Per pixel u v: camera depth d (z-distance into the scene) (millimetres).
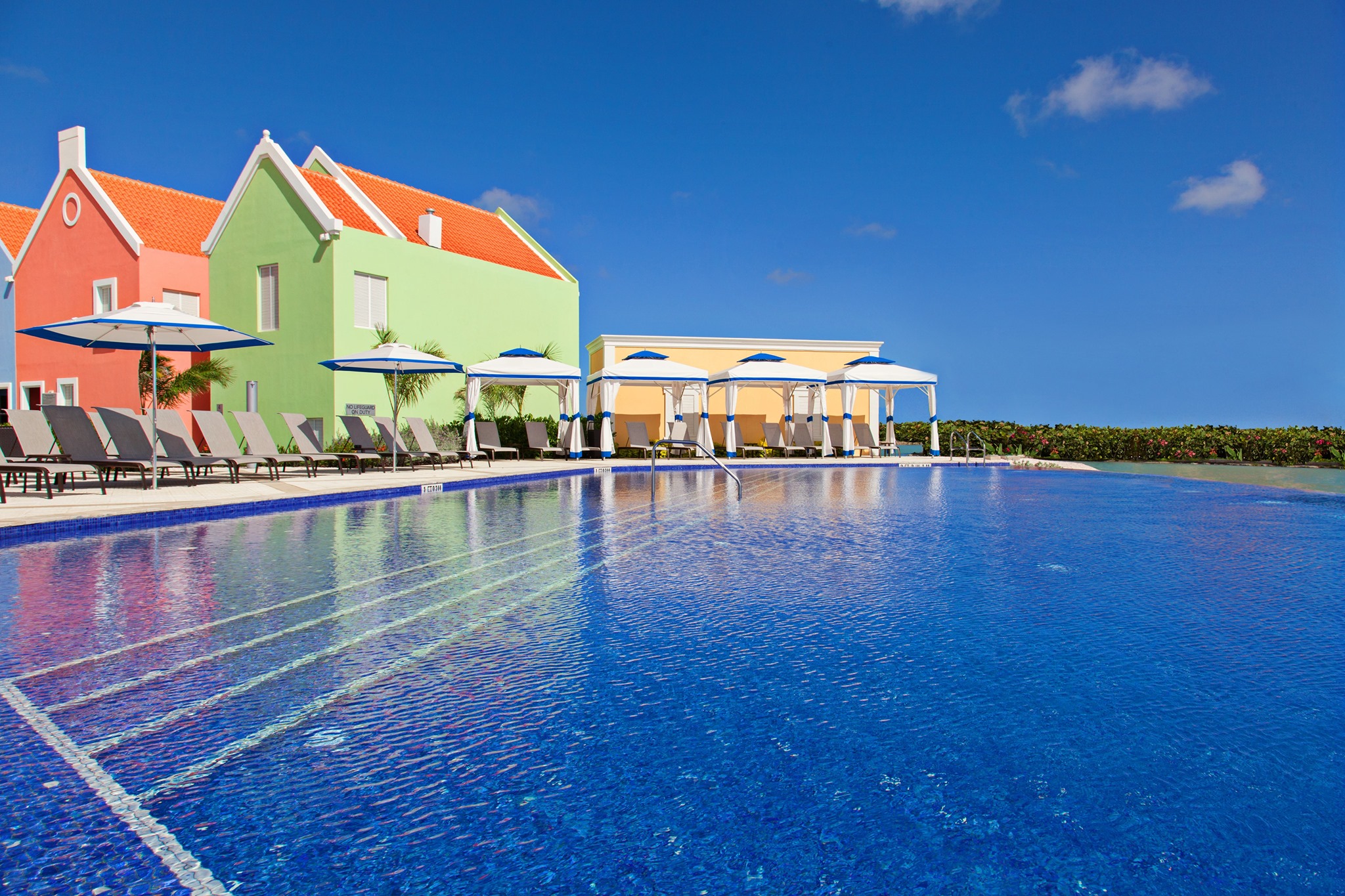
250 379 20609
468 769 2254
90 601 4383
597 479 15578
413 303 21250
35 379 23594
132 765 2273
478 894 1643
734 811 2008
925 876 1712
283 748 2391
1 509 7691
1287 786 2135
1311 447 19250
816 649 3467
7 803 2037
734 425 22625
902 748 2391
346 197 21641
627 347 25609
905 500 10984
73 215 22625
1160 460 22188
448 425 22047
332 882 1688
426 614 4129
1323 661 3266
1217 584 4934
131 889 1661
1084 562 5793
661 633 3740
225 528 7652
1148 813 1987
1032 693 2887
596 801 2061
